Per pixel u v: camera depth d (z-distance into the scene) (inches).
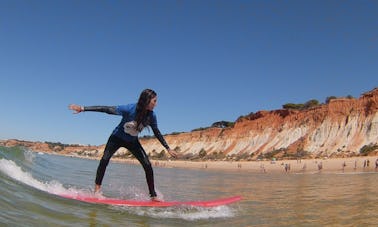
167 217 227.3
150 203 260.4
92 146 6742.1
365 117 2474.2
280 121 3166.8
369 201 349.7
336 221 239.3
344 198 380.5
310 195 419.5
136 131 267.1
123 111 260.4
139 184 517.3
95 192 274.1
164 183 598.9
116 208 235.9
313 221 238.4
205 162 3152.1
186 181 727.7
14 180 258.2
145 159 286.5
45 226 166.7
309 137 2704.2
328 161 2108.8
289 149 2743.6
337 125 2600.9
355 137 2406.5
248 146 3221.0
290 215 260.1
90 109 254.7
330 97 3014.3
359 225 227.3
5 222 156.5
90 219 195.3
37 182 297.0
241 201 330.0
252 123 3405.5
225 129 3740.2
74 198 245.9
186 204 272.2
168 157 3978.8
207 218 234.7
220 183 711.7
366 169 1581.0
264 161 2645.2
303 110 3058.6
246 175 1350.9
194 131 4227.4
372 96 2534.5
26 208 189.8
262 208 290.2
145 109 257.4
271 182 786.8
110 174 746.2
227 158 3201.3
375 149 2165.4
